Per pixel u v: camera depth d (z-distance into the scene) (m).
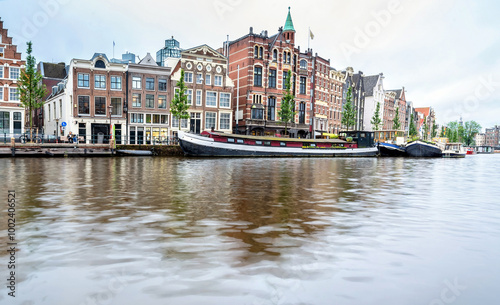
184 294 3.50
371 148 45.94
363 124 73.69
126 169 17.86
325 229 6.08
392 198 9.76
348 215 7.29
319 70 56.84
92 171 16.45
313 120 55.56
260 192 10.37
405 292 3.64
